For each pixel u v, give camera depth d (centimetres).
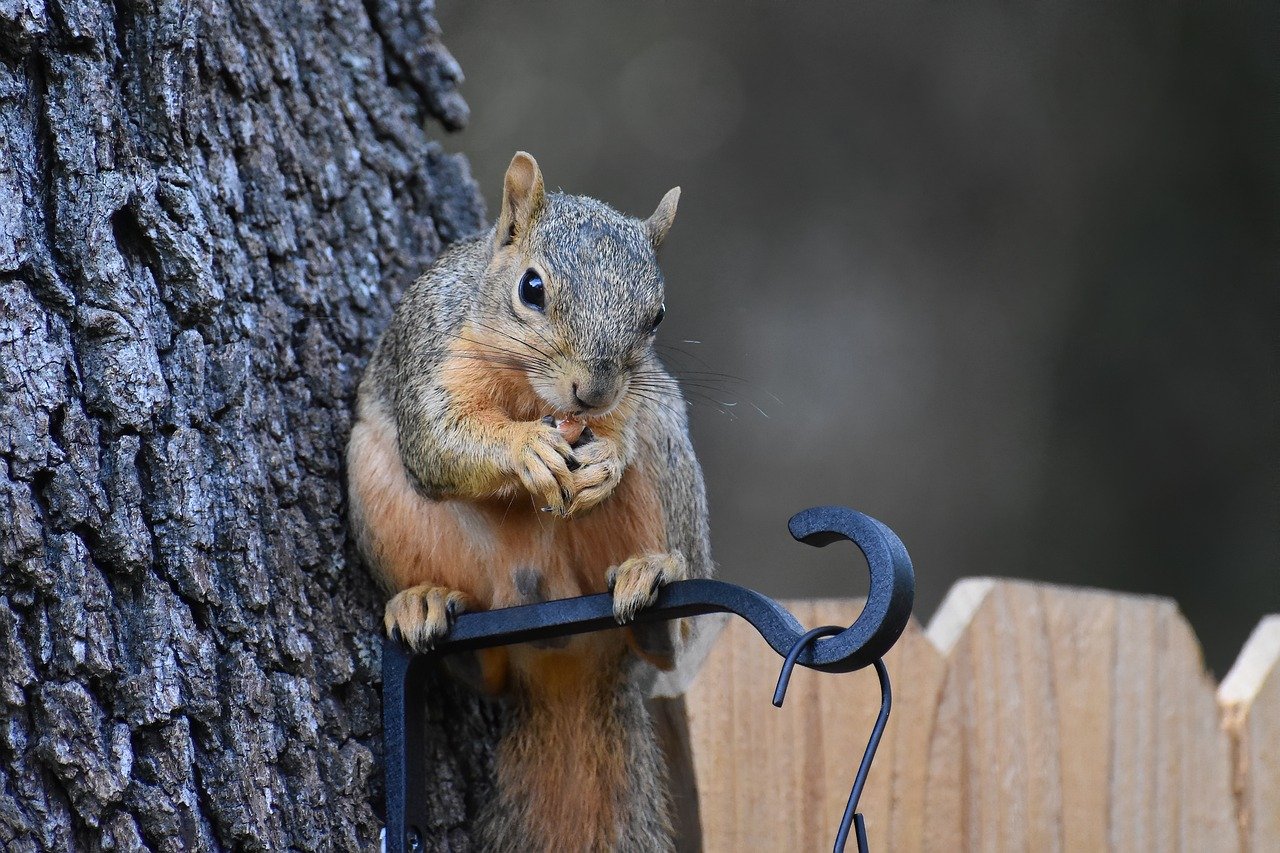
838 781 595
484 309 627
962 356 1620
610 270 613
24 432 475
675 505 645
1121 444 1605
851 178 1659
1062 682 612
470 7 1653
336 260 623
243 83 590
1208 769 615
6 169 495
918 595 1559
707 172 1653
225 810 489
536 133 1631
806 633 432
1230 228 1633
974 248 1650
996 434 1602
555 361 598
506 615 530
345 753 530
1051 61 1661
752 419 1573
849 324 1622
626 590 510
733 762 595
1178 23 1647
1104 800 607
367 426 604
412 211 681
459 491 589
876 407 1598
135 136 536
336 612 552
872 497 1580
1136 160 1644
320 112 637
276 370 565
